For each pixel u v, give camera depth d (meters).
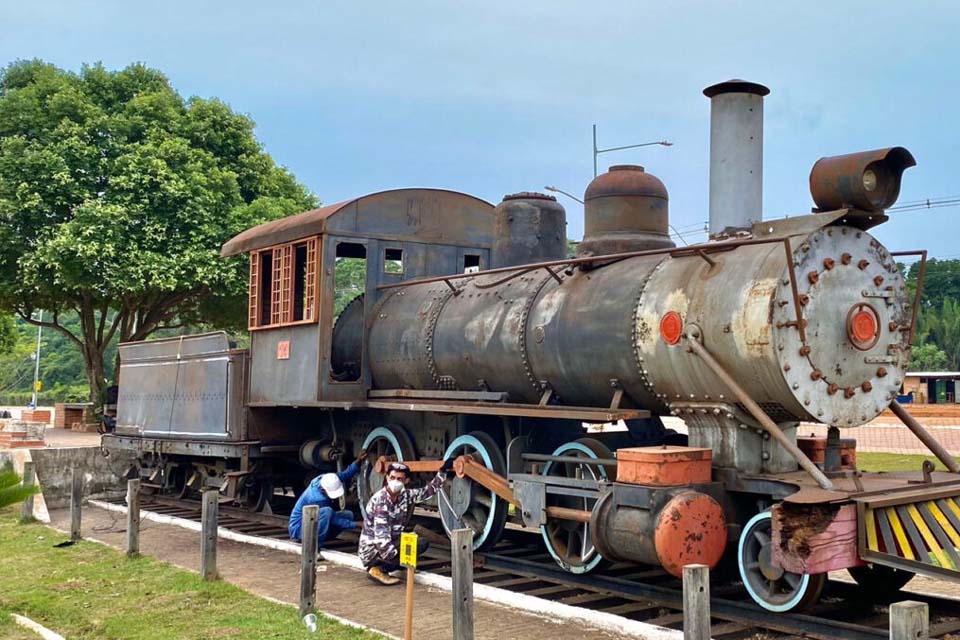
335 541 10.86
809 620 6.50
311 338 11.22
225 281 22.92
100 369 26.44
